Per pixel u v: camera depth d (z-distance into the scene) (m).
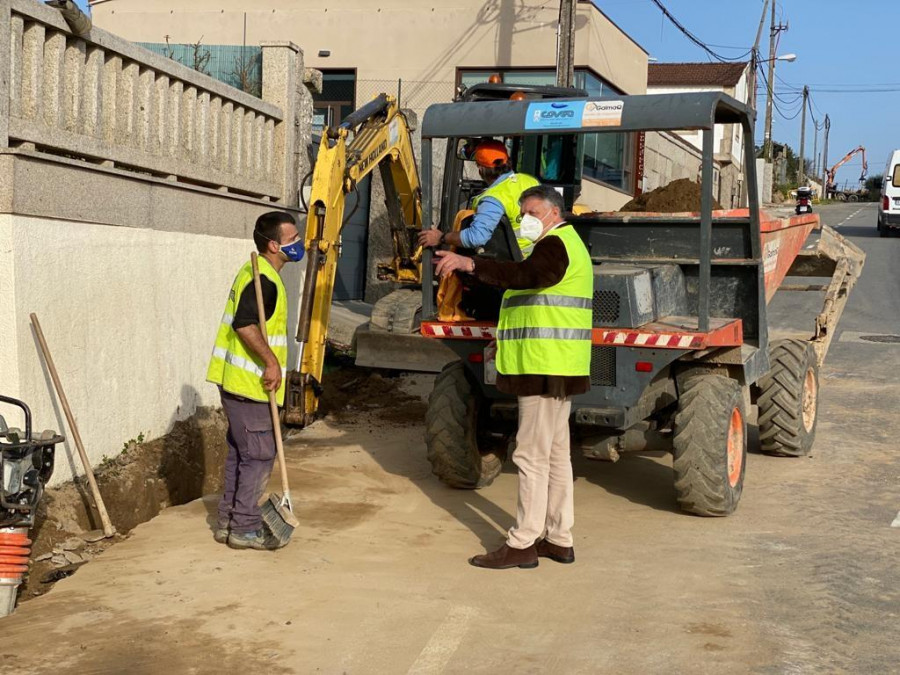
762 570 5.66
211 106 8.49
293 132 10.05
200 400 8.37
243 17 20.23
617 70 20.73
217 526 6.31
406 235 10.60
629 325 6.28
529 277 5.30
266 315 5.82
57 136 6.34
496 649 4.54
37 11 6.08
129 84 7.23
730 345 6.61
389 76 19.95
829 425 9.98
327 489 7.38
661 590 5.32
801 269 10.91
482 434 7.48
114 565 5.59
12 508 4.84
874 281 21.64
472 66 19.67
